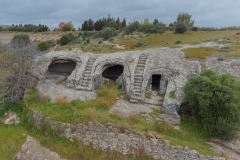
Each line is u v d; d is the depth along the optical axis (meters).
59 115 13.42
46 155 12.04
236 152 12.05
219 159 10.77
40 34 67.69
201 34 44.22
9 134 13.77
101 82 18.52
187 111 14.82
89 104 14.81
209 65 19.33
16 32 71.50
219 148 12.07
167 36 44.41
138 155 11.62
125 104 15.34
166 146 11.30
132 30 56.00
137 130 11.93
